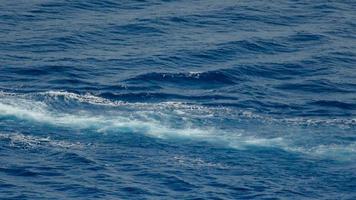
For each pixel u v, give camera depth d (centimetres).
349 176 18625
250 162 19188
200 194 17888
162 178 18475
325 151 19638
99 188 18025
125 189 18025
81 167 18862
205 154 19500
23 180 18300
